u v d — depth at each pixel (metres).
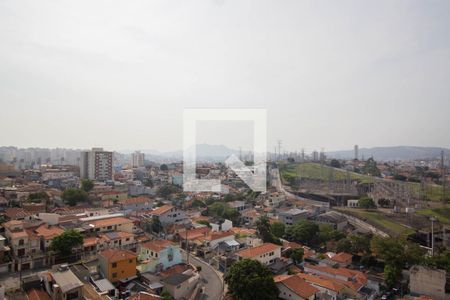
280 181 149.25
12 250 49.28
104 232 60.16
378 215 99.56
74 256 50.94
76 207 84.12
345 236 72.81
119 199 101.44
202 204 100.81
